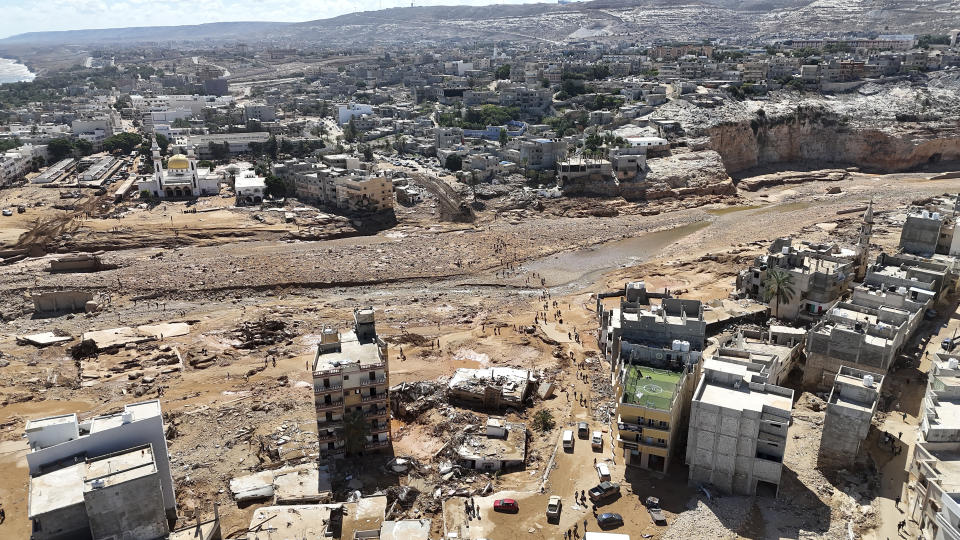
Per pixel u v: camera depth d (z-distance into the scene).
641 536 75.44
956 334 117.12
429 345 131.62
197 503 82.19
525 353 126.94
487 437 95.69
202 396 110.88
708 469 82.38
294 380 116.50
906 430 92.44
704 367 88.12
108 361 124.06
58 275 169.75
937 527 68.12
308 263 181.75
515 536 76.19
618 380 94.12
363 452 92.75
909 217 145.62
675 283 165.38
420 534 73.06
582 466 88.69
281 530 74.31
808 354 105.12
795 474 84.06
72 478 67.00
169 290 162.12
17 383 114.75
